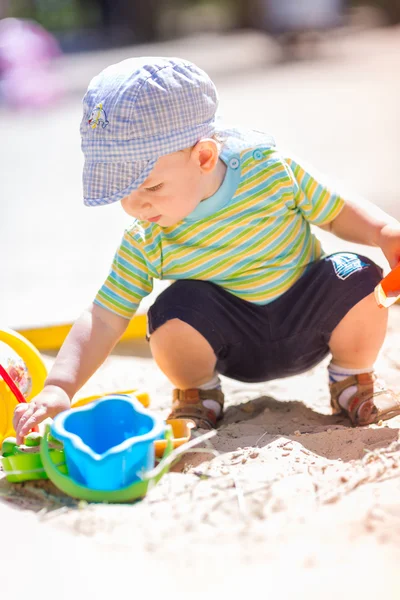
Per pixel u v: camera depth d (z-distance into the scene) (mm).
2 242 7258
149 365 4582
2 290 5879
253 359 3541
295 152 9883
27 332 4879
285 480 2764
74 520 2559
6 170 10531
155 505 2676
